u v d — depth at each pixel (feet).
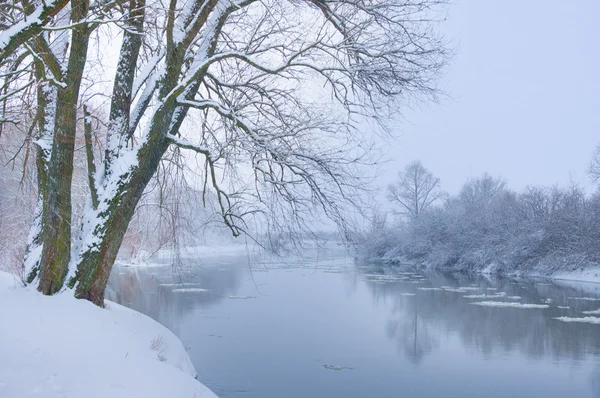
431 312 82.53
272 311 79.97
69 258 33.32
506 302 93.66
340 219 38.19
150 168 36.42
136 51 36.45
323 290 107.34
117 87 35.96
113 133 35.63
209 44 37.42
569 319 76.69
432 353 57.47
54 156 32.83
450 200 233.14
